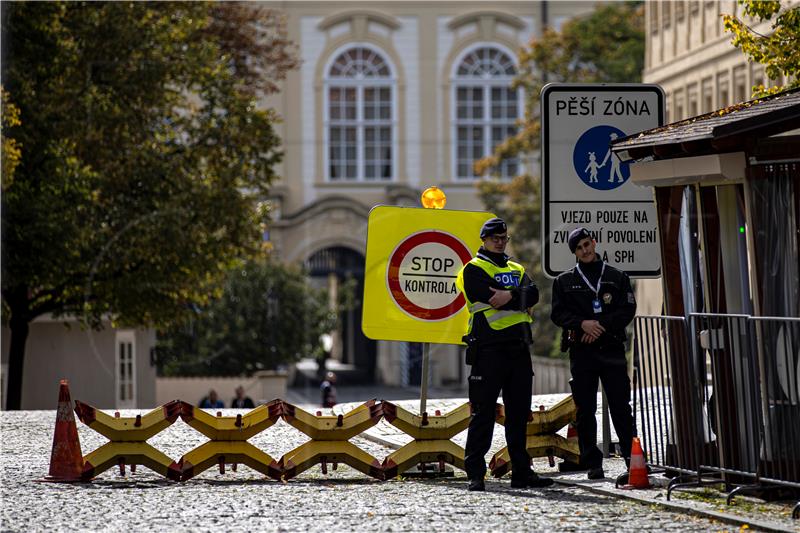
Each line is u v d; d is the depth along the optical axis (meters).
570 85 27.22
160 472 25.92
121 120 65.00
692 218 22.92
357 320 141.50
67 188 61.12
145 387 88.38
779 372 21.08
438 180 133.62
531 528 19.56
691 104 78.06
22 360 64.75
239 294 100.38
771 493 21.52
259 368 101.12
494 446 30.78
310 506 22.12
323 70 132.75
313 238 131.62
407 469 26.48
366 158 133.38
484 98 133.62
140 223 64.94
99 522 20.81
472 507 21.64
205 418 25.91
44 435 35.28
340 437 26.09
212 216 67.12
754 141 21.14
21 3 62.41
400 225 26.45
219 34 90.06
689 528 19.41
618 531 19.20
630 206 27.31
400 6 133.12
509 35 133.38
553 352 102.81
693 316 22.62
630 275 27.23
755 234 21.36
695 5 77.19
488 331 23.84
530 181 112.12
